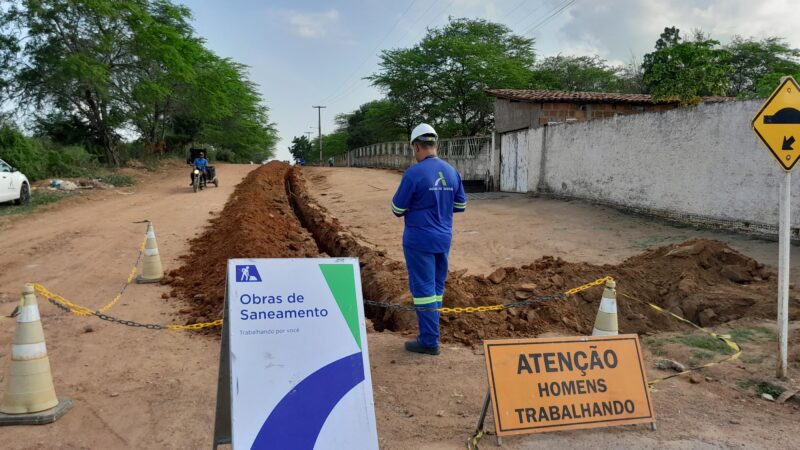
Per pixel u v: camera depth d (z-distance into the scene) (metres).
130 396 4.58
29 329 4.22
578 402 4.05
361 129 68.25
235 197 20.39
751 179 10.46
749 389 4.81
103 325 6.42
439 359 5.46
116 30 31.73
